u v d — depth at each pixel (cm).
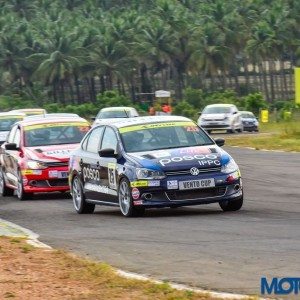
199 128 3738
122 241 2841
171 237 2866
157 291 2002
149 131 3703
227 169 3494
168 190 3447
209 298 1908
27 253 2580
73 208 4172
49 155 4741
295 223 3070
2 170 5128
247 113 12262
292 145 7625
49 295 1991
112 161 3653
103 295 1977
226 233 2883
